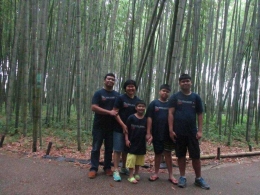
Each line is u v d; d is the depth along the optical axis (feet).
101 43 31.09
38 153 17.04
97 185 11.57
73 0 29.25
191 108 12.03
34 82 17.62
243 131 31.81
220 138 27.43
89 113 27.48
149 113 12.73
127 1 36.09
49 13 30.04
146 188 11.53
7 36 31.81
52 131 25.72
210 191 11.57
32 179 12.01
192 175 13.92
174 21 15.19
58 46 28.19
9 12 29.43
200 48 31.27
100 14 31.17
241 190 11.88
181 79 12.16
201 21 27.71
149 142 12.42
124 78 33.78
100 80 32.76
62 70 28.81
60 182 11.79
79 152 18.44
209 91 33.35
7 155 16.25
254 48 24.52
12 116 31.22
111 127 12.98
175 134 11.98
